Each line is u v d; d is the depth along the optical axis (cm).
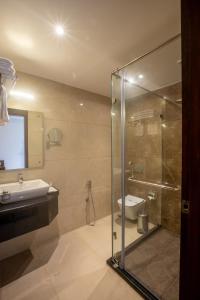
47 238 218
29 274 160
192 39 75
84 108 252
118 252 185
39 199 165
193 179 78
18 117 191
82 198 254
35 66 182
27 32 129
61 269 167
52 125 219
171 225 230
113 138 199
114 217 192
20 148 193
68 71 194
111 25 124
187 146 80
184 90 80
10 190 172
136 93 239
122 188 200
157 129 238
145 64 171
